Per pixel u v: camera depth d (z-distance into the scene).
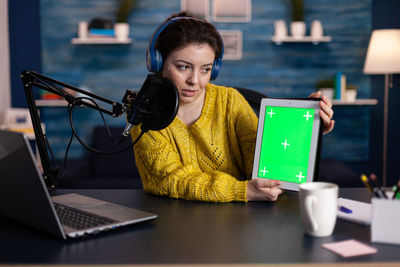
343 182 3.37
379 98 4.50
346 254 0.82
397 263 0.79
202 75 1.32
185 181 1.28
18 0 4.18
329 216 0.93
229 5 4.30
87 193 1.39
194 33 1.26
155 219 1.08
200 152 1.48
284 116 1.28
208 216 1.11
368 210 1.10
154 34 1.30
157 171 1.35
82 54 4.30
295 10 4.33
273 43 4.37
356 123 4.51
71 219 1.02
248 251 0.85
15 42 4.21
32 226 1.00
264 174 1.29
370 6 4.37
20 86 4.24
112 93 4.35
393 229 0.89
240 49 4.36
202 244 0.90
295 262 0.79
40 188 0.88
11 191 0.98
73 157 4.34
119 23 4.27
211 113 1.50
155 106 1.09
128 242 0.91
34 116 1.10
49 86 1.10
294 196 1.31
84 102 1.10
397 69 3.79
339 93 4.23
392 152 4.58
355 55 4.42
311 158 1.23
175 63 1.29
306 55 4.40
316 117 1.24
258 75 4.39
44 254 0.85
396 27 4.42
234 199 1.24
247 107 1.54
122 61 4.33
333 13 4.37
